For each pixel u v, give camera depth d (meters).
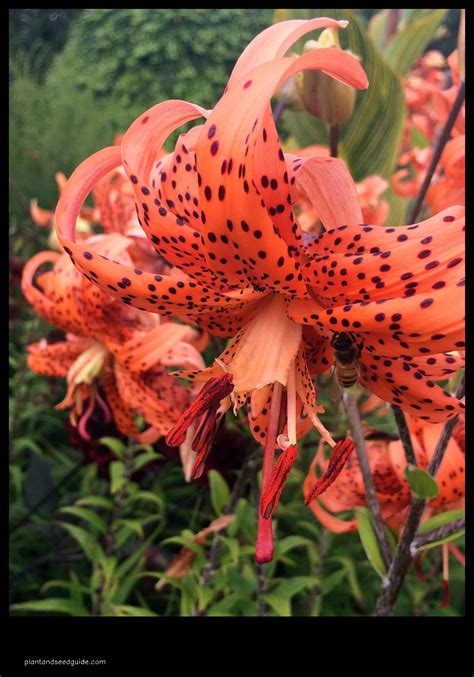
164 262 0.22
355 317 0.10
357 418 0.17
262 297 0.12
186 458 0.19
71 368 0.21
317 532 0.25
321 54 0.09
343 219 0.11
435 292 0.09
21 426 0.37
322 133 0.25
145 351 0.19
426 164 0.27
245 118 0.09
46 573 0.32
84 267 0.11
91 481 0.32
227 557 0.22
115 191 0.23
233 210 0.10
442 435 0.15
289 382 0.12
